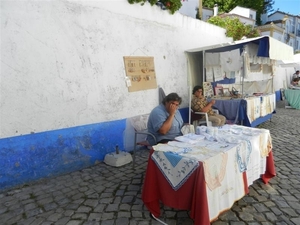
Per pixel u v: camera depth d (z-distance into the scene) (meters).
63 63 3.65
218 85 6.70
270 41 4.90
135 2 4.62
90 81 4.02
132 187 3.25
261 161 3.07
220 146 2.53
